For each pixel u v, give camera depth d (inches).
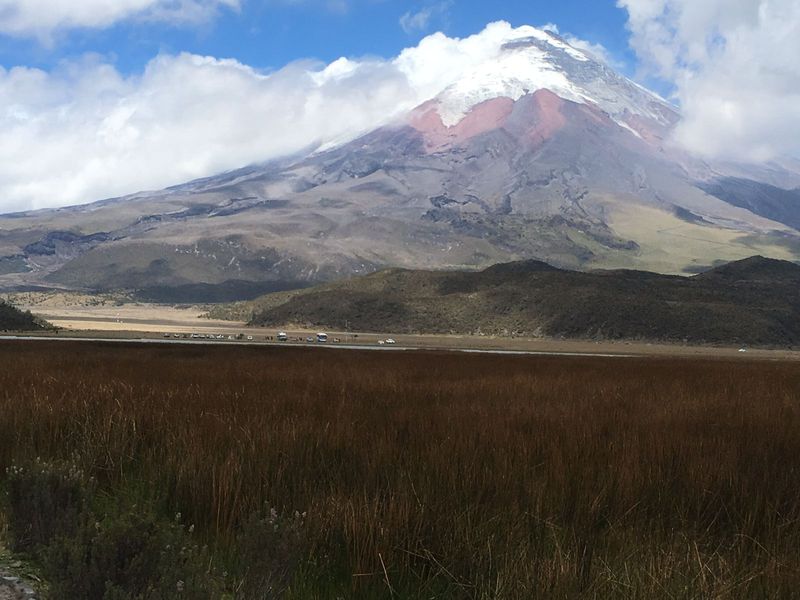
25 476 229.0
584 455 327.6
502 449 323.9
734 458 326.6
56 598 164.1
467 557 213.3
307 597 198.8
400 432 386.3
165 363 1082.7
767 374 1211.9
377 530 222.5
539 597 190.1
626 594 192.9
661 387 805.2
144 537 173.0
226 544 227.6
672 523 251.8
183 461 295.3
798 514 259.4
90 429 358.3
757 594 204.2
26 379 644.1
